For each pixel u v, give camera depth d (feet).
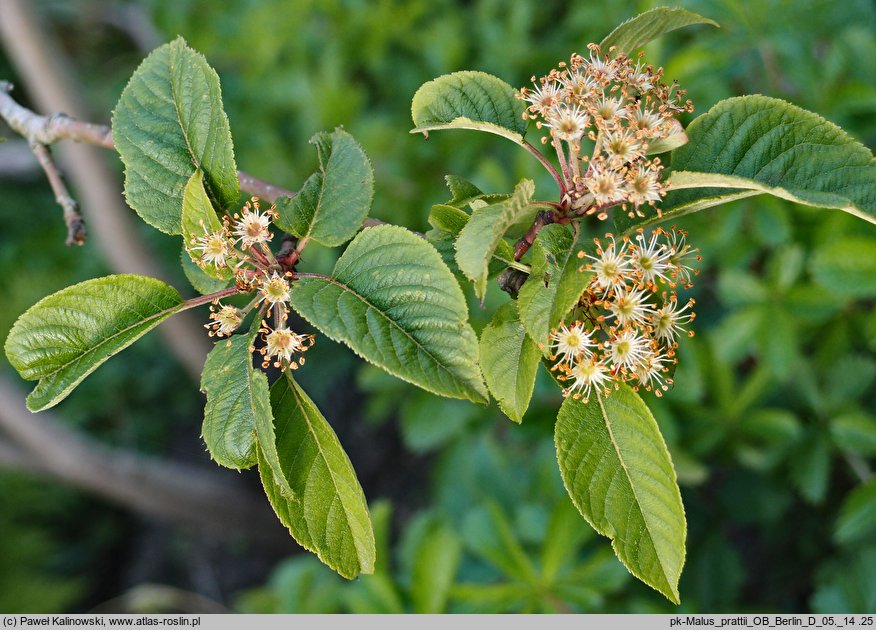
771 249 2.09
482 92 1.32
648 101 1.32
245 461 1.24
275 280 1.26
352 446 4.37
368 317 1.22
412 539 1.93
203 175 1.33
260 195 1.49
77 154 2.84
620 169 1.26
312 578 2.04
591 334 1.27
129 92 1.36
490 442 2.14
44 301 1.26
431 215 1.28
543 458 2.01
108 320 1.27
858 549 2.07
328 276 1.25
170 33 2.84
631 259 1.27
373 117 2.41
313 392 3.69
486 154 2.35
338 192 1.29
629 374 1.30
